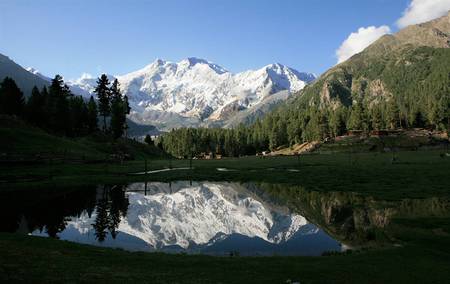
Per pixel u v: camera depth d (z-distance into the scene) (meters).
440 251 25.44
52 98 132.88
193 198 58.41
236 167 102.81
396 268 21.27
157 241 33.88
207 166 107.44
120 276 19.06
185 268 21.31
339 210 44.94
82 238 34.59
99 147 130.38
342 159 115.75
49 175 75.06
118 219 43.09
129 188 67.69
